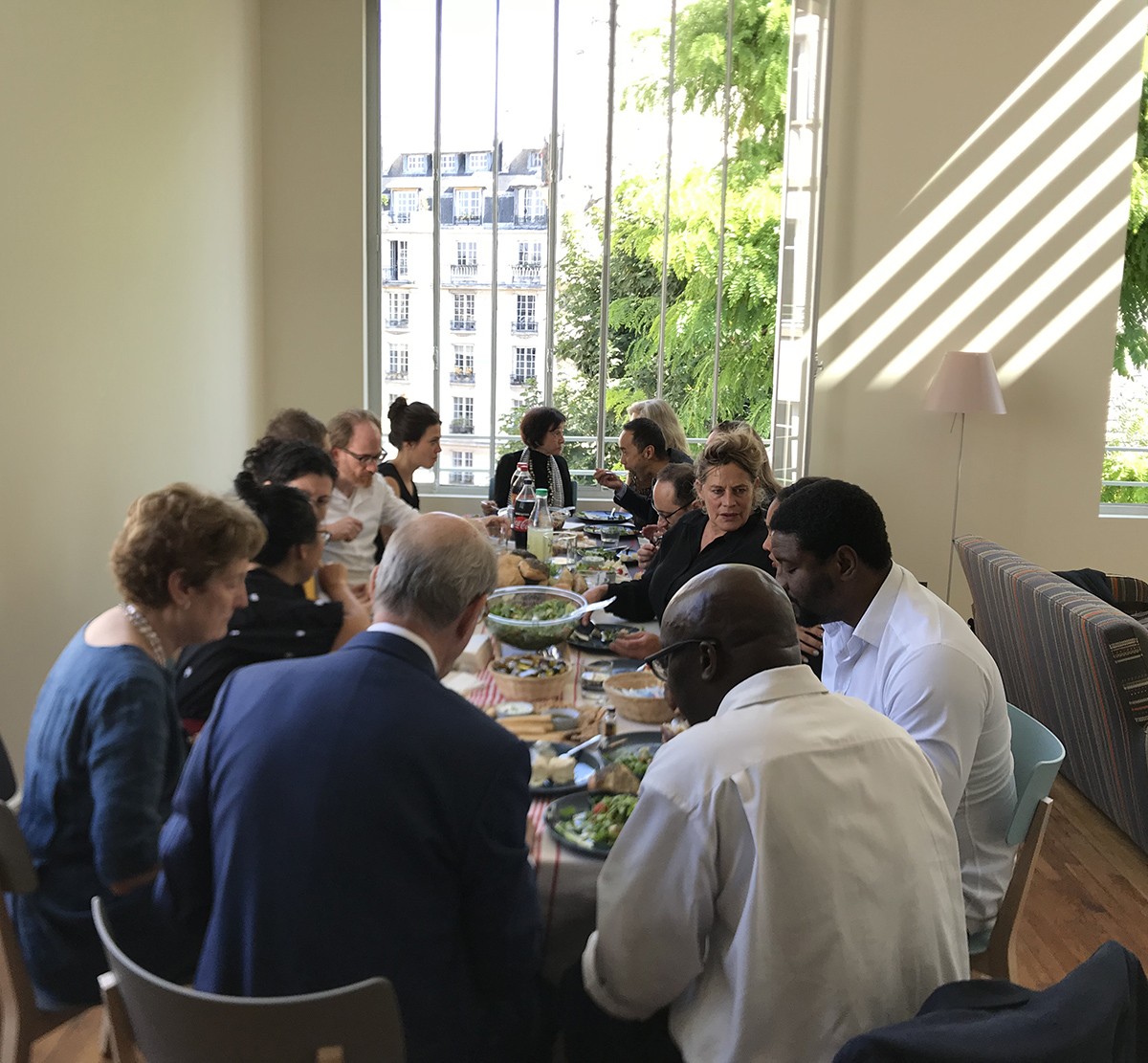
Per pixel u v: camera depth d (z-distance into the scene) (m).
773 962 1.26
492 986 1.35
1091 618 3.14
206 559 1.70
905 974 1.32
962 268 5.53
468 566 1.38
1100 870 3.27
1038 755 2.00
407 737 1.27
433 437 4.30
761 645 1.40
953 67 5.40
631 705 2.09
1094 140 5.43
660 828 1.31
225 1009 1.12
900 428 5.64
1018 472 5.66
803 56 5.39
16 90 2.96
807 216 5.46
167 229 4.12
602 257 5.62
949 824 1.42
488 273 5.62
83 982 1.70
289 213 5.39
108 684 1.63
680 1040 1.35
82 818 1.69
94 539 3.54
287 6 5.25
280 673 1.36
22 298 3.03
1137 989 1.20
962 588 5.75
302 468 2.74
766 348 5.72
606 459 5.84
